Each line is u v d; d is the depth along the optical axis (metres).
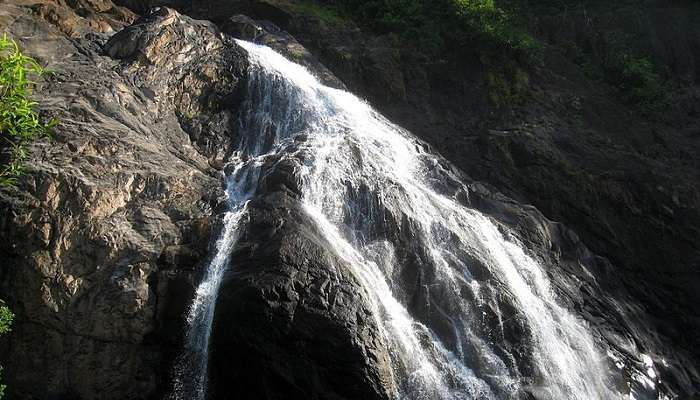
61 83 12.70
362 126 15.28
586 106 18.83
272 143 14.39
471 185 15.33
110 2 17.73
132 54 14.20
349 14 21.28
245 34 18.06
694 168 17.58
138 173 11.58
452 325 11.30
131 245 10.69
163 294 10.63
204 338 10.21
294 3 20.95
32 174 10.53
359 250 11.73
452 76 19.31
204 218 11.48
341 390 9.25
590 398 11.52
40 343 10.16
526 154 16.86
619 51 20.61
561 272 14.14
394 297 11.45
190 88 14.56
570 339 12.43
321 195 12.20
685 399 12.99
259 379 9.33
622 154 17.36
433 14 20.61
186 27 15.12
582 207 16.28
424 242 12.17
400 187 12.96
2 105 8.33
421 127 18.08
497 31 19.38
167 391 10.25
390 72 18.84
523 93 18.91
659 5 21.62
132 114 13.02
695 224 16.00
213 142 13.92
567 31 21.36
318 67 17.64
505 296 11.88
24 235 10.23
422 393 10.25
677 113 19.19
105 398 10.23
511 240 13.80
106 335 10.26
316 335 9.39
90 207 10.70
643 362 13.12
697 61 20.75
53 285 10.20
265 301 9.45
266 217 11.02
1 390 8.55
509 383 10.84
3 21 13.66
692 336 14.84
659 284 15.61
